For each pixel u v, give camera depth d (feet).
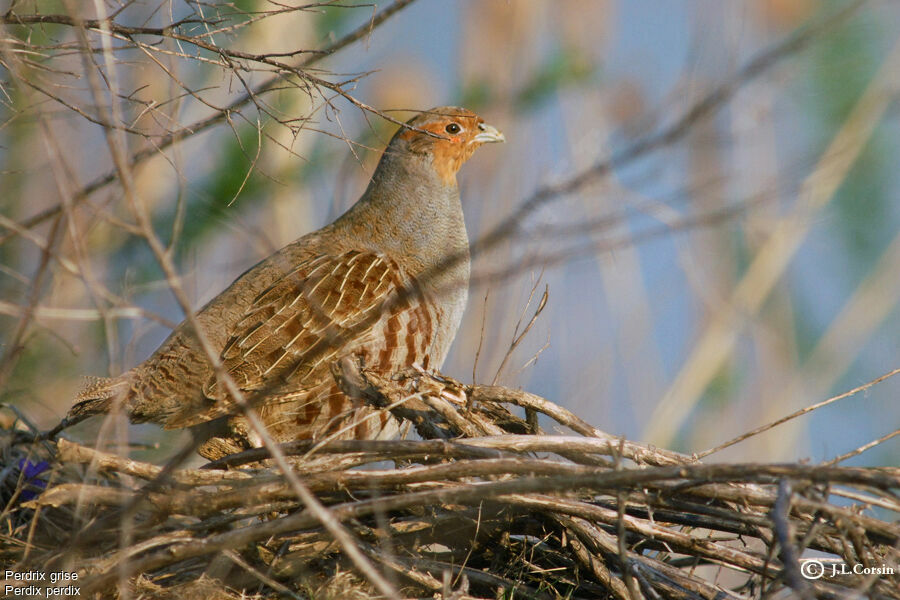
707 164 40.40
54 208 28.53
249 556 25.25
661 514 26.81
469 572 25.75
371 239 36.91
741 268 50.31
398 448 25.57
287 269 34.63
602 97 45.47
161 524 25.66
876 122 47.47
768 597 21.62
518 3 47.42
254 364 32.17
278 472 25.49
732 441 27.71
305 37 40.52
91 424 33.76
